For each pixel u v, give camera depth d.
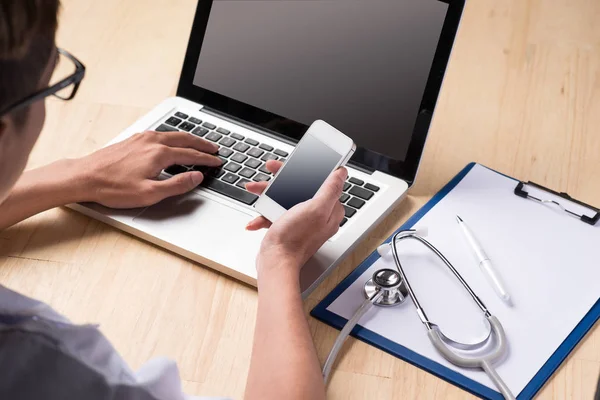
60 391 0.54
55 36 0.52
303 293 0.87
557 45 1.29
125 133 1.09
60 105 1.18
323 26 1.04
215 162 1.03
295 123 1.07
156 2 1.42
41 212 0.99
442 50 0.97
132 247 0.95
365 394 0.79
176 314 0.87
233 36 1.10
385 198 0.99
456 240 0.94
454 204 0.99
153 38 1.34
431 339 0.82
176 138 1.04
